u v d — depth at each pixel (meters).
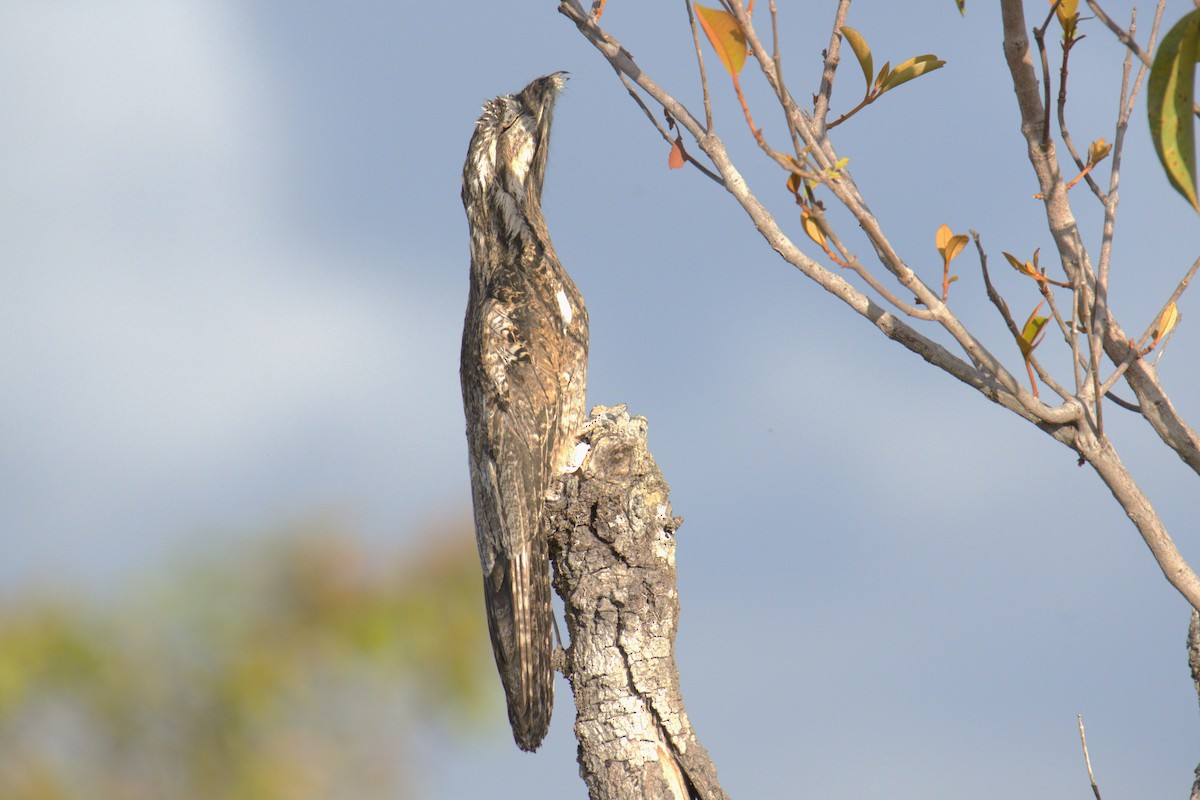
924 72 7.70
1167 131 5.47
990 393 6.94
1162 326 7.34
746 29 6.55
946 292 7.09
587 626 8.93
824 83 7.88
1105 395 7.49
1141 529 6.94
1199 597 6.89
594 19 7.26
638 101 7.20
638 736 8.68
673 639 8.96
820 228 6.89
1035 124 7.32
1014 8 7.18
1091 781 7.59
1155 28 7.22
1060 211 7.32
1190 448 7.31
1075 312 6.97
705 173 7.06
